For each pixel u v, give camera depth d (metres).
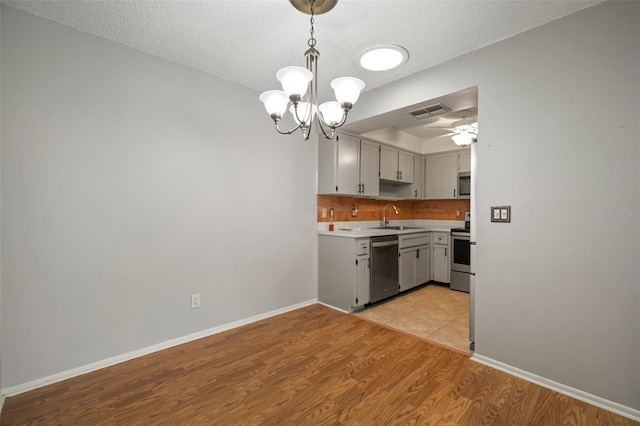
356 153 3.71
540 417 1.57
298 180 3.36
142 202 2.24
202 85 2.57
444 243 4.33
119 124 2.14
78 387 1.83
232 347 2.37
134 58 2.21
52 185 1.89
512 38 2.00
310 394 1.76
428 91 2.45
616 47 1.64
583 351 1.74
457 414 1.59
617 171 1.64
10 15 1.76
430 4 1.70
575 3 1.69
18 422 1.53
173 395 1.75
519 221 1.97
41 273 1.85
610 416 1.59
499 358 2.05
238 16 1.83
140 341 2.23
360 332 2.67
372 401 1.70
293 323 2.88
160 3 1.71
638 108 1.58
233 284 2.77
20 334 1.78
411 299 3.72
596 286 1.70
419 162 4.96
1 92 1.73
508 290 2.02
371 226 4.54
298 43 2.12
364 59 2.32
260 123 2.99
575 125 1.77
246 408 1.64
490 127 2.10
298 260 3.35
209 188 2.61
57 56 1.91
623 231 1.62
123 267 2.16
